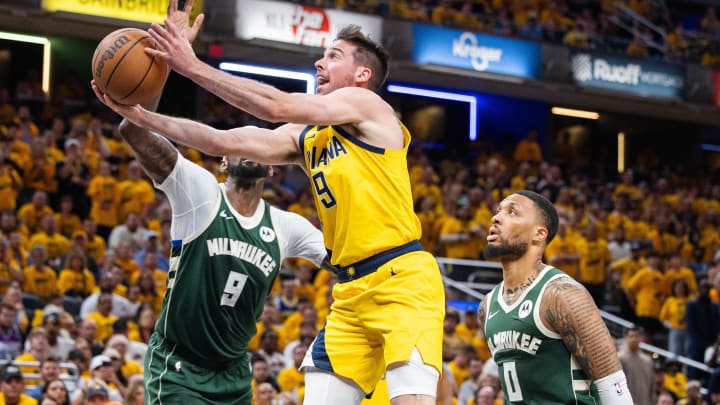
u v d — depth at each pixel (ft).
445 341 39.24
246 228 18.22
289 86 68.33
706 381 45.75
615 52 72.33
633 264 54.29
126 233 45.06
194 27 14.05
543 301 16.02
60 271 41.65
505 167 69.92
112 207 48.37
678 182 77.71
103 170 48.73
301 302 39.91
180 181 17.63
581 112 83.46
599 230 58.39
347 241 14.93
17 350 34.76
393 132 14.75
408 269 14.80
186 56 13.50
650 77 73.46
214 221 17.90
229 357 18.25
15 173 47.78
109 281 37.78
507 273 16.70
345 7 65.05
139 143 17.12
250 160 16.24
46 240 43.73
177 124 14.55
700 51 77.61
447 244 52.29
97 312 36.81
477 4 73.82
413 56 65.26
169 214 45.70
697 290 53.11
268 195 53.06
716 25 81.97
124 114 14.23
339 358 15.42
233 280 17.99
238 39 59.41
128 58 13.85
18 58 66.49
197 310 17.84
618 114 85.56
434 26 66.13
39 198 46.01
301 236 18.98
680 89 74.49
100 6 55.31
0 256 39.14
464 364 37.17
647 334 49.93
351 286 15.06
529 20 74.74
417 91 75.05
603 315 50.49
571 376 16.01
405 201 14.90
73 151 50.37
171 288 17.98
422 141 76.59
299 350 34.91
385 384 17.06
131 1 55.93
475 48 67.51
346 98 14.47
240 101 13.60
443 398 17.74
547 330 15.99
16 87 65.82
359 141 14.71
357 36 15.40
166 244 43.62
